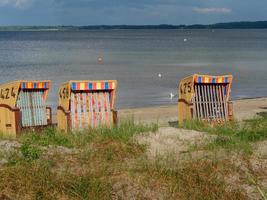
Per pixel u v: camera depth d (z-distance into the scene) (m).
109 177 7.35
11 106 12.11
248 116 16.77
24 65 48.34
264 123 11.90
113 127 10.55
